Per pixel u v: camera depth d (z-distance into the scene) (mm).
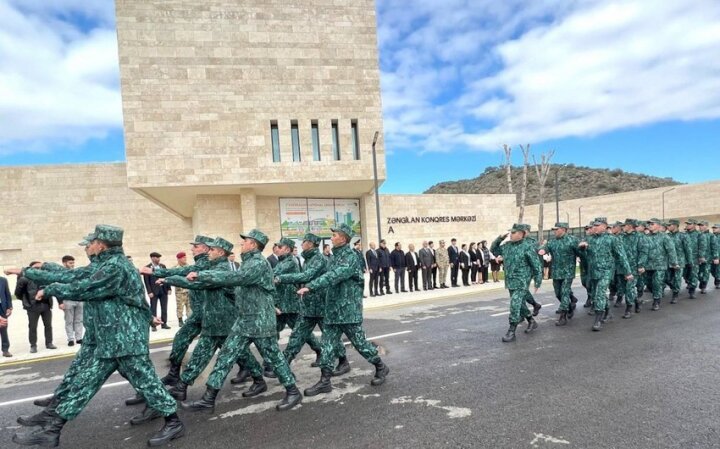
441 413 4555
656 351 6691
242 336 4887
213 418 4719
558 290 9867
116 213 34000
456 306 13133
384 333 9266
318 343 6867
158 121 19609
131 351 4121
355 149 22266
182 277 4703
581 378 5508
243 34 20641
